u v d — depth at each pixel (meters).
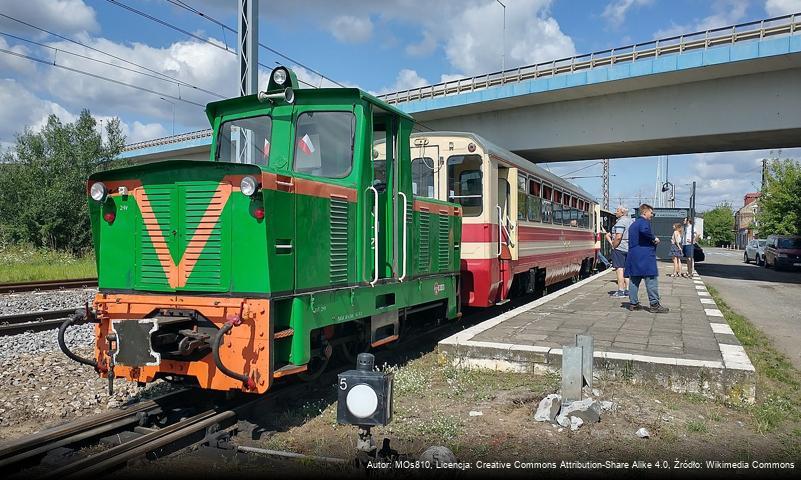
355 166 6.27
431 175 10.95
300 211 5.35
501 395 6.11
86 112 28.95
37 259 22.84
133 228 5.43
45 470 4.20
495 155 10.93
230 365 4.91
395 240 7.02
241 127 6.64
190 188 5.18
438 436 5.02
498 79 21.53
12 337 9.02
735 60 16.73
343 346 6.66
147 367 5.23
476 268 10.51
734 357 6.60
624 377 6.53
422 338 9.65
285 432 5.12
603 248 28.91
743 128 18.27
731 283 22.23
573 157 25.00
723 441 5.04
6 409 5.75
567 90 19.86
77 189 27.56
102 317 5.45
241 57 12.72
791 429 5.39
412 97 23.77
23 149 27.97
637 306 10.73
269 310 4.83
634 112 20.09
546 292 17.50
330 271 5.82
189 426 4.81
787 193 40.50
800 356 8.95
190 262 5.18
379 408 4.00
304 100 6.39
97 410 5.82
